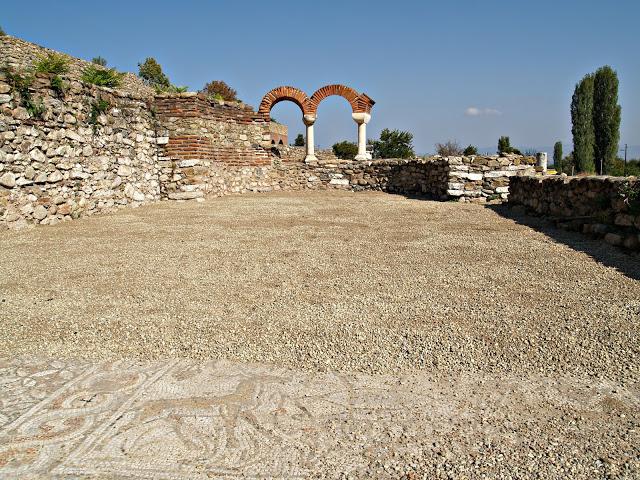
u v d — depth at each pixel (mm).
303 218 9656
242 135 15461
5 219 7914
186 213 10352
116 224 8789
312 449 2336
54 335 3627
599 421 2508
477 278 4977
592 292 4391
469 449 2309
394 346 3385
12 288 4770
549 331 3564
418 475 2146
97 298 4457
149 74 32250
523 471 2146
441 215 9945
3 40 16641
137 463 2250
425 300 4309
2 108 7809
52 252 6391
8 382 2979
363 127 18391
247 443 2385
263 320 3883
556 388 2836
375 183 16625
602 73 27562
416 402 2721
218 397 2797
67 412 2652
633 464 2166
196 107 12898
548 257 5824
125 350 3391
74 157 9367
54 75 8844
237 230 8172
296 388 2885
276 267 5566
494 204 11922
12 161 7984
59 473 2186
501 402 2705
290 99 18328
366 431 2465
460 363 3150
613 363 3094
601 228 6621
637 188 6219
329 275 5188
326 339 3512
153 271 5406
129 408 2691
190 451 2330
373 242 7039
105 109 10406
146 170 12297
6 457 2291
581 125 28281
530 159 12719
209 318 3934
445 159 13070
